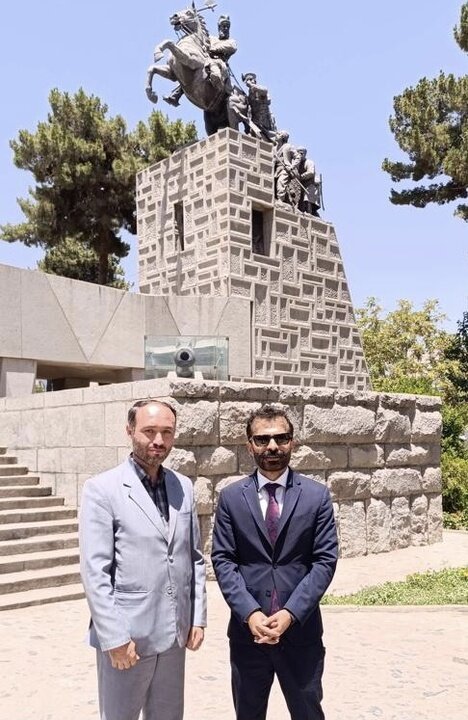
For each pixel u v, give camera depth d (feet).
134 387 35.88
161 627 11.60
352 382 71.46
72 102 109.29
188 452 35.12
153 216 69.15
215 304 60.39
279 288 65.05
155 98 65.16
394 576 37.17
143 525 11.70
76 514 37.99
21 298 52.44
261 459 12.64
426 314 140.36
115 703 11.55
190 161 65.51
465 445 76.79
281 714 17.39
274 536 12.57
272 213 65.57
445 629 25.18
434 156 93.61
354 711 17.40
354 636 24.22
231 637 12.85
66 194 110.32
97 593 11.23
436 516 49.57
